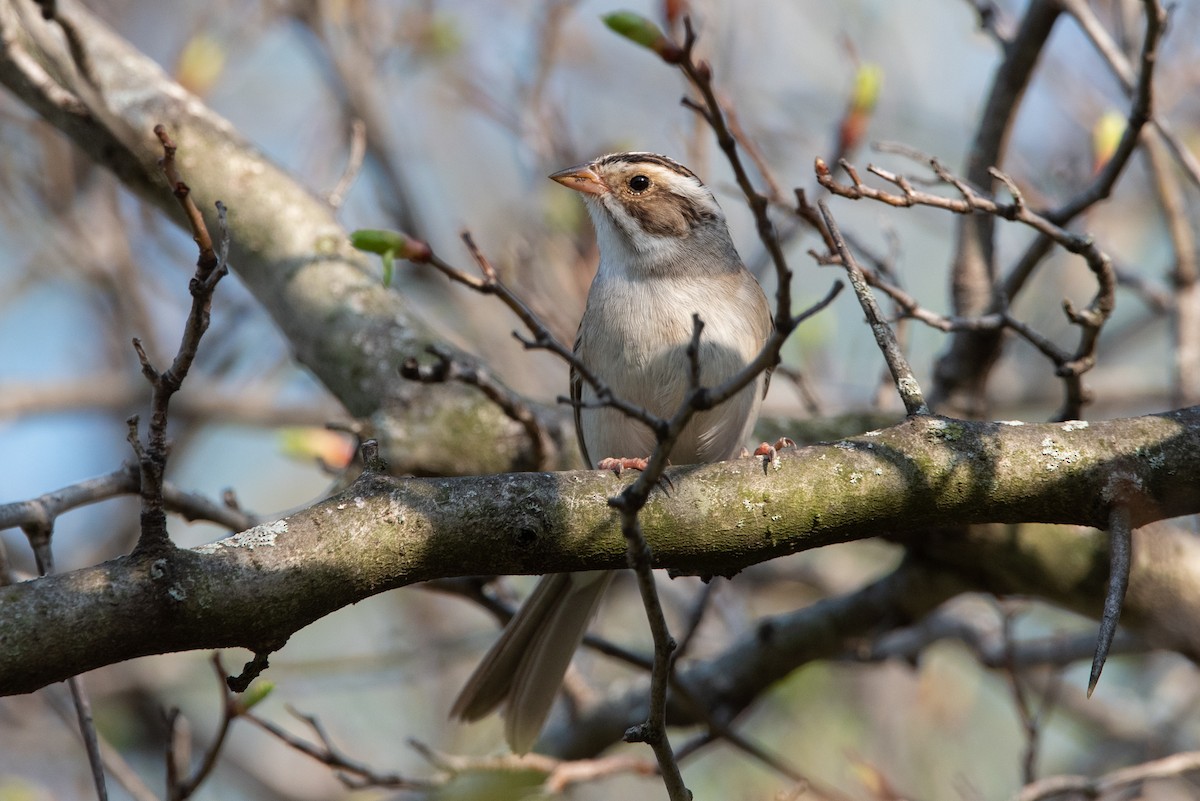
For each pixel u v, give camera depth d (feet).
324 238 33.86
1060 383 49.24
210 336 46.50
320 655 48.16
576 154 41.88
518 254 40.40
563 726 36.76
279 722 47.60
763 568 44.21
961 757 44.47
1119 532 20.68
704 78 16.25
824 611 34.12
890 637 37.96
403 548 19.79
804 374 41.45
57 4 29.53
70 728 33.96
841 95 48.39
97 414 47.32
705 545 20.81
